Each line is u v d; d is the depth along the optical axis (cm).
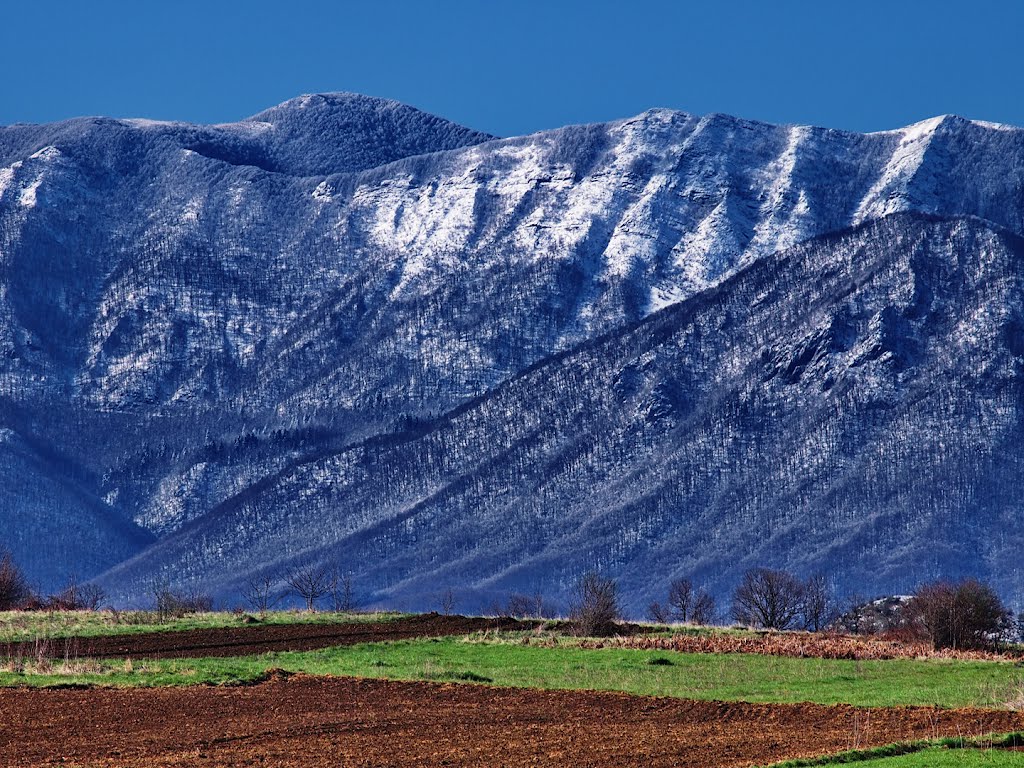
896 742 11594
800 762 10962
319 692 15538
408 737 12550
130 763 11169
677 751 11806
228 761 11256
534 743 12244
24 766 11062
